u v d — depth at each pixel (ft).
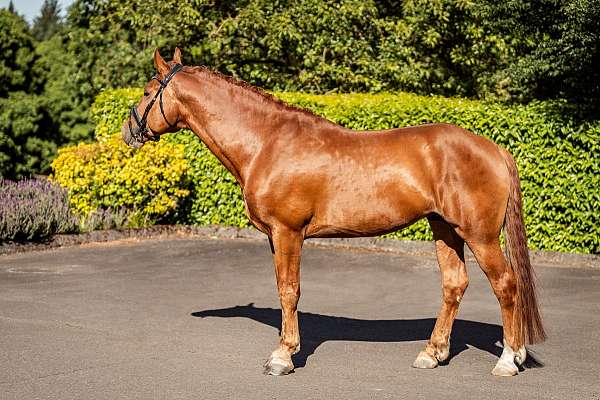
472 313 24.94
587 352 20.21
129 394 16.40
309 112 18.60
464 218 17.60
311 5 46.96
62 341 20.71
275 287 28.84
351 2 47.14
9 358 18.98
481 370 18.49
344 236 18.56
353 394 16.53
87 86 60.13
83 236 38.32
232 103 18.67
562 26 35.78
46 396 16.22
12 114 55.42
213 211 42.47
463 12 47.73
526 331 18.11
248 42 49.21
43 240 37.14
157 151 40.37
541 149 35.96
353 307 25.90
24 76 58.08
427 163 17.69
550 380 17.67
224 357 19.39
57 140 61.82
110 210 41.32
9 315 23.67
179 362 18.88
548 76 39.09
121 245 37.91
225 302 26.12
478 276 31.58
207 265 33.19
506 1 39.96
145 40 51.19
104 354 19.49
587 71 36.76
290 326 18.20
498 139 36.63
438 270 32.99
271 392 16.62
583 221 35.65
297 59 49.70
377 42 49.03
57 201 39.06
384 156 17.88
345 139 18.21
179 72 19.16
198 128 19.04
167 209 41.32
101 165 39.93
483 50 47.50
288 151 18.03
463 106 37.37
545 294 28.27
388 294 28.14
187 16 48.19
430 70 48.78
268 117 18.49
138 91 43.80
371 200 17.83
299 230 18.20
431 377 17.88
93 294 27.09
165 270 31.99
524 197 36.42
